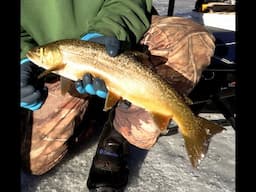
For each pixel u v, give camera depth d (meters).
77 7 0.88
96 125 1.12
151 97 0.73
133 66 0.72
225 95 1.10
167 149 1.07
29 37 0.88
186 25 0.89
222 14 1.39
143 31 0.88
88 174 0.95
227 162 1.03
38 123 0.90
